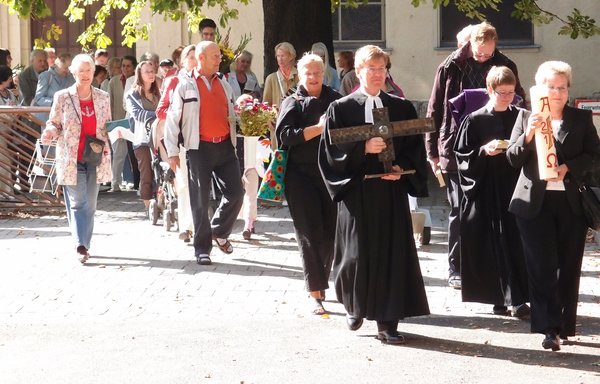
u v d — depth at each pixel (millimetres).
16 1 22734
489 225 12516
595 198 10844
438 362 10859
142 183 20344
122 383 10258
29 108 22031
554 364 10758
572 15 30047
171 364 10859
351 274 11578
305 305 13336
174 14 24328
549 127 10664
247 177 17672
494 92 12422
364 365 10766
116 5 27484
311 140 12719
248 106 16953
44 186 19500
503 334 11930
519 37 32000
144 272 15383
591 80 31672
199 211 15859
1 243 17984
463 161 12500
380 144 11219
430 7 31844
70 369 10742
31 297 13930
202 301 13594
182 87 15750
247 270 15469
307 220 12742
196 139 15727
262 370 10625
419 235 17281
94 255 16750
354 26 32312
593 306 13117
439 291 14039
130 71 25141
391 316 11352
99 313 13039
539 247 11008
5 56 25688
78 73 15945
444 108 13789
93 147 15945
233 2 31828
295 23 23797
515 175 12406
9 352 11375
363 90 11641
